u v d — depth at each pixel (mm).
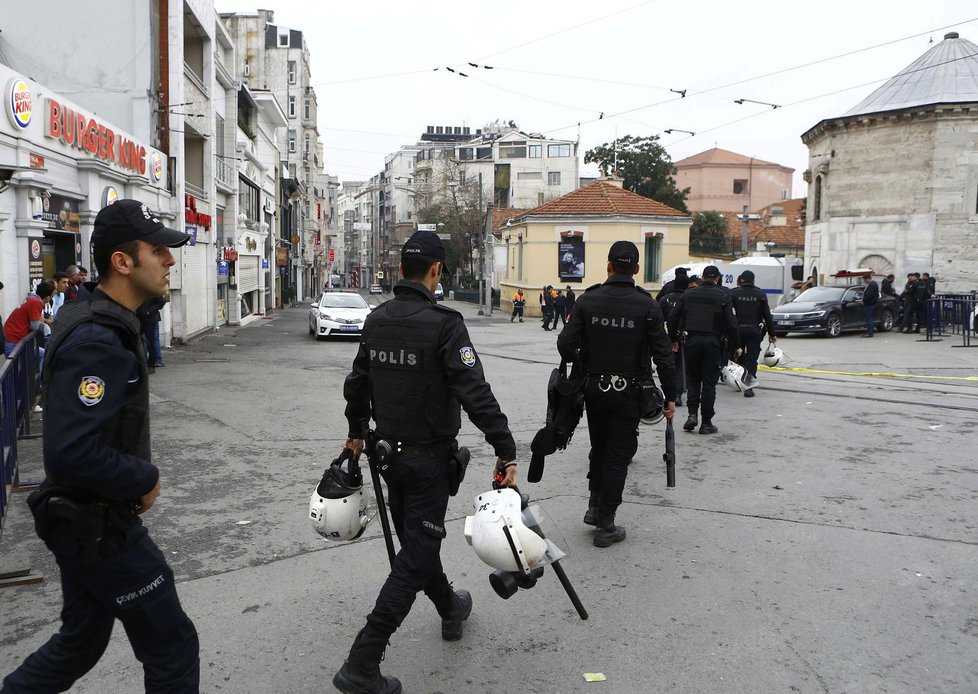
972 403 9961
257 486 6078
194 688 2500
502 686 3227
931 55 30234
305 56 69062
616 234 34844
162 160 17609
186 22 21219
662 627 3742
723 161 74000
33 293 9438
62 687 2475
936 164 28125
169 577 2463
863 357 16391
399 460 3229
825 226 31562
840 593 4109
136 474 2246
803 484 6160
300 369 13680
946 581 4254
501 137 84562
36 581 4203
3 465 5023
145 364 2418
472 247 62938
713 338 7902
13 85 10688
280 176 47438
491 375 13180
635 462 6898
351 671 2973
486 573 4418
